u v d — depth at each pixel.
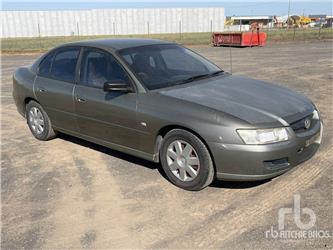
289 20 72.44
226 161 3.99
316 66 14.37
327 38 32.53
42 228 3.76
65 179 4.83
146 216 3.90
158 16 48.81
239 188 4.38
